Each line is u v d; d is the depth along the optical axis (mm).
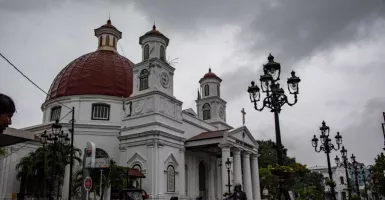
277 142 15383
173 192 37469
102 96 42531
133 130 38719
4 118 3494
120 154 39156
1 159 29203
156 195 34844
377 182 47781
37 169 31953
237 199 14078
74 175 33438
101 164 26609
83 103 42250
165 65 41219
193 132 44812
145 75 40531
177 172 38844
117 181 28500
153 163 36000
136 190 25531
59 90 44031
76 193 33250
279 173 14688
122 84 44812
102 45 51344
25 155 34812
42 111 47156
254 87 16703
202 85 54188
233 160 41844
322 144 29312
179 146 40312
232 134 40812
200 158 45469
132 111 40094
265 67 16453
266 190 52812
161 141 37031
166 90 40906
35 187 32750
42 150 31922
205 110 53062
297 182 60938
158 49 41406
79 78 44000
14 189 32969
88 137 40656
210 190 46125
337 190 95500
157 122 37156
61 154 31797
